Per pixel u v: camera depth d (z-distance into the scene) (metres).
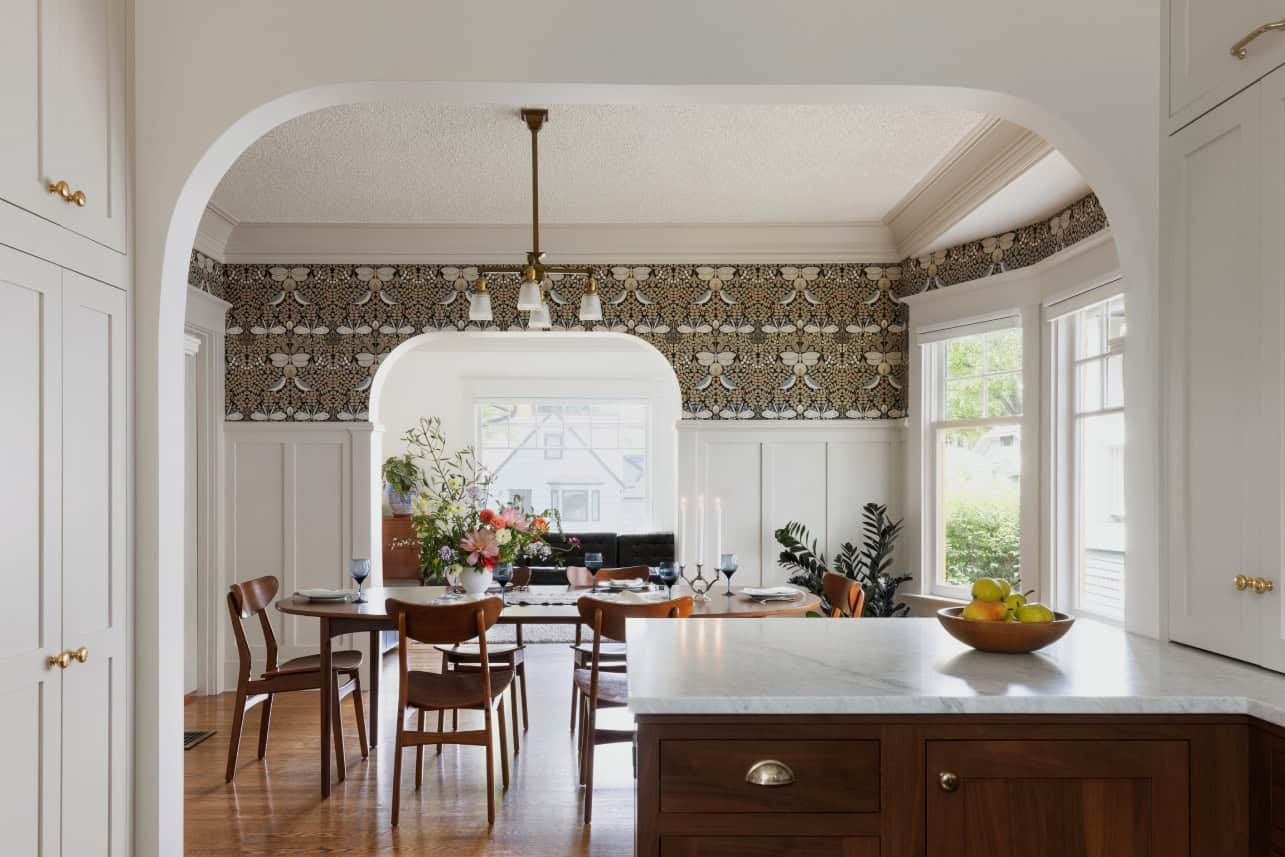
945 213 4.83
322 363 5.68
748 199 5.08
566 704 5.16
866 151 4.28
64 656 2.09
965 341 5.32
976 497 5.20
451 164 4.45
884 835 1.75
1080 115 2.37
